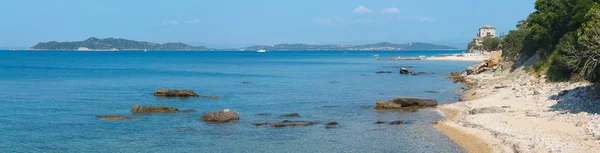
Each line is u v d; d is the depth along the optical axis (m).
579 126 28.31
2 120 37.19
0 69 118.25
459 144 27.45
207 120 36.72
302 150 27.22
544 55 62.03
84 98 53.00
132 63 168.12
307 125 34.62
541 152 23.23
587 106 33.75
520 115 33.66
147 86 70.56
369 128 33.38
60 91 61.44
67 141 29.83
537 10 68.88
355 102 48.84
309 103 48.28
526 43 71.69
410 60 193.00
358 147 27.67
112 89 64.75
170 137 30.84
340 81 80.19
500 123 31.23
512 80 60.59
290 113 40.88
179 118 37.91
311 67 139.38
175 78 89.38
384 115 39.19
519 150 24.12
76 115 39.72
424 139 29.17
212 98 52.94
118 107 45.12
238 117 37.50
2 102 48.88
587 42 36.81
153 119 37.47
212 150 27.45
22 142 29.56
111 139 30.34
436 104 43.62
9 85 70.62
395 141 28.92
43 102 49.03
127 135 31.48
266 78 89.44
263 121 36.66
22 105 46.47
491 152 25.20
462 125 32.34
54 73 102.81
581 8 54.16
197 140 29.98
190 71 115.56
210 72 111.19
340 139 29.89
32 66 136.62
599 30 33.06
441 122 34.56
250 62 184.75
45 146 28.56
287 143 29.02
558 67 51.22
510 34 89.00
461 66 134.50
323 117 38.66
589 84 42.16
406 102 43.56
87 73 103.75
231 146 28.39
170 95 54.38
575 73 47.31
